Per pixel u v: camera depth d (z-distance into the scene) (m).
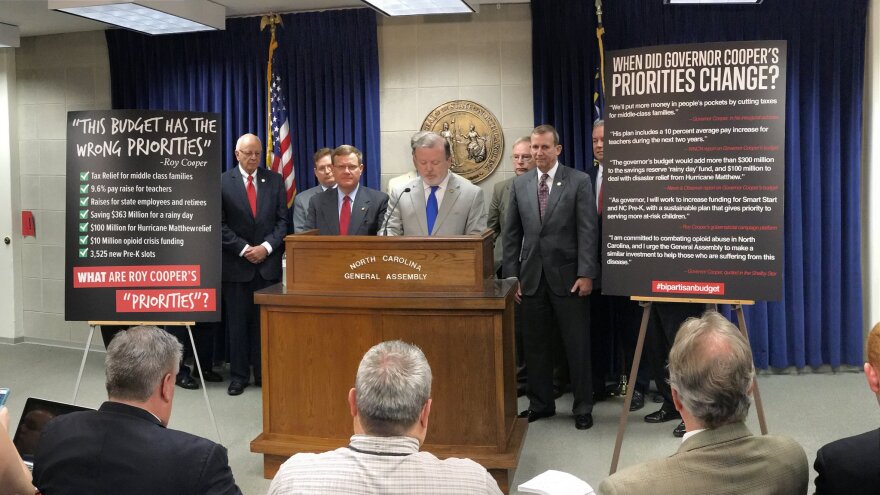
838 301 5.13
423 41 5.57
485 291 3.30
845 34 4.98
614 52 3.35
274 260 5.18
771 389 4.88
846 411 4.43
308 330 3.38
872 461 1.45
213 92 5.86
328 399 3.38
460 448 3.30
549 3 5.27
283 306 3.38
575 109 5.26
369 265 3.33
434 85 5.58
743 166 3.20
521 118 5.50
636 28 5.15
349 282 3.35
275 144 5.65
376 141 5.62
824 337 5.22
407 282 3.30
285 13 5.67
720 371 1.48
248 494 3.38
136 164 3.74
